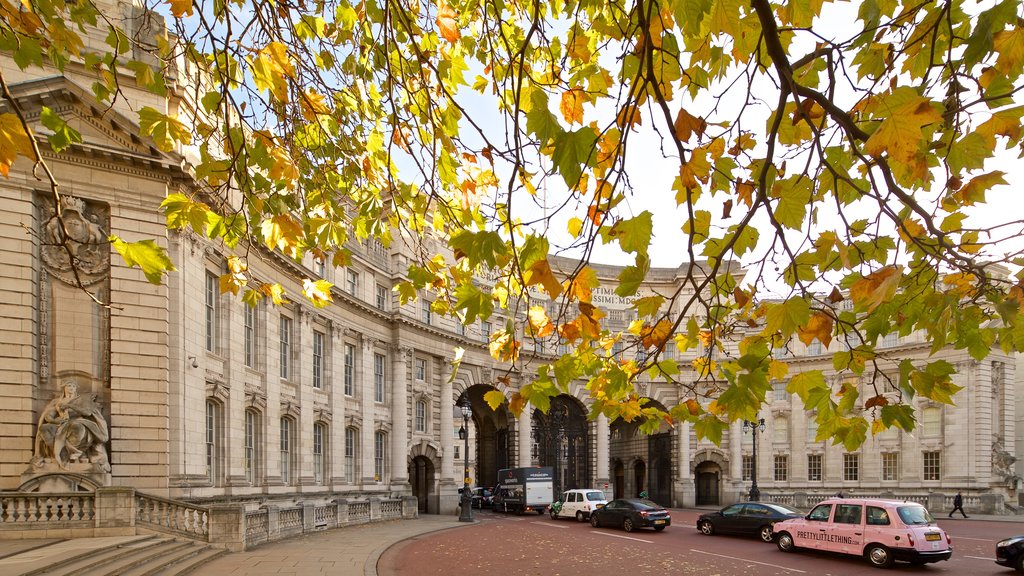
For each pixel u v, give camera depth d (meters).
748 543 25.61
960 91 5.00
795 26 5.37
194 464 24.06
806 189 5.38
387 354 42.31
